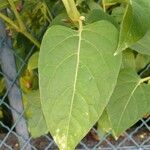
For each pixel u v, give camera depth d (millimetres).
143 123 655
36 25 544
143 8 372
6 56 577
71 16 407
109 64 372
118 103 452
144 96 457
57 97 373
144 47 442
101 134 614
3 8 506
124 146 716
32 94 530
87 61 377
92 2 484
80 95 374
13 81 594
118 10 461
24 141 643
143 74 572
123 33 359
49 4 532
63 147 374
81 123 373
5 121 782
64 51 379
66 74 376
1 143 654
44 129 531
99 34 384
